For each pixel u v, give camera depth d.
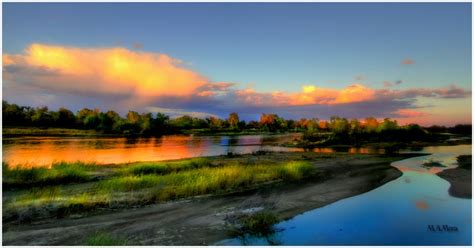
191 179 15.52
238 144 58.62
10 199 11.89
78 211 10.91
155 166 20.22
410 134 61.75
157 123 115.25
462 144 53.22
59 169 17.33
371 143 54.16
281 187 15.70
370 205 12.40
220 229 9.52
